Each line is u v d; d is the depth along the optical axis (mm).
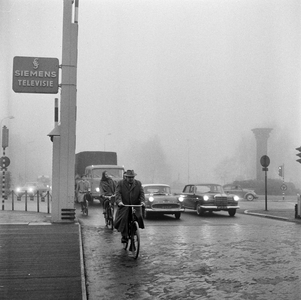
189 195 20750
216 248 10156
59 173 14977
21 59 14508
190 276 7363
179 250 9875
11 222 14961
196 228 14320
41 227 13586
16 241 10648
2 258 8539
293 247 10289
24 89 14531
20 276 7070
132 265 8242
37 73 14625
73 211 14953
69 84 15023
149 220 17312
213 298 6074
